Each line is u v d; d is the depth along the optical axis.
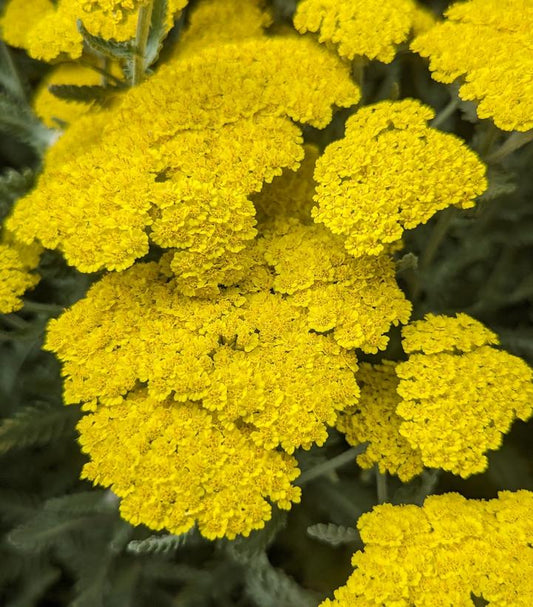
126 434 0.20
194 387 0.20
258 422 0.20
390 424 0.22
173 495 0.19
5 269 0.23
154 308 0.22
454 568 0.19
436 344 0.21
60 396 0.25
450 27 0.23
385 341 0.21
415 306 0.27
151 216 0.21
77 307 0.22
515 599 0.19
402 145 0.21
